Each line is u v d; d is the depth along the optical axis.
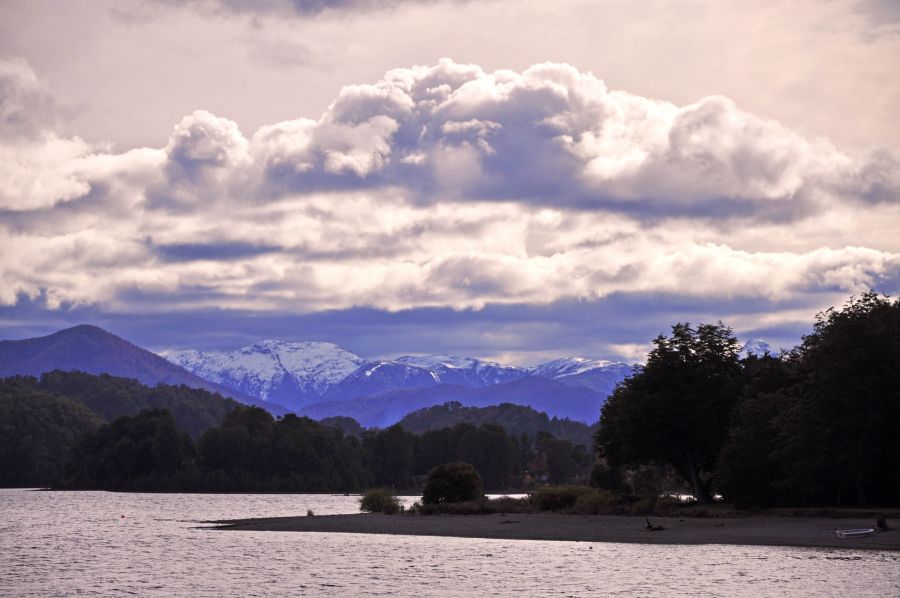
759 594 177.38
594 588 189.12
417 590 190.88
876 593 175.75
